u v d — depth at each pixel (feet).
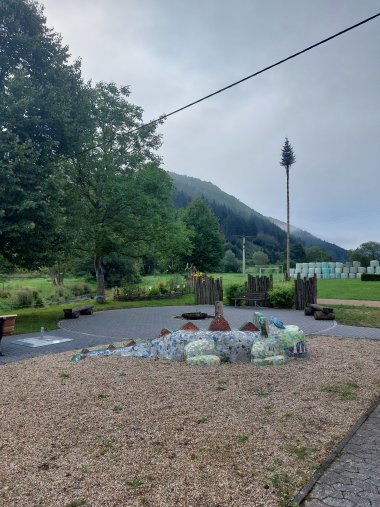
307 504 10.21
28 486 11.27
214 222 237.25
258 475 11.64
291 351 26.63
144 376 22.36
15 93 50.78
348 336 37.52
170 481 11.35
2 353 32.04
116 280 144.97
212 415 16.43
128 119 84.12
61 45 59.52
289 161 152.56
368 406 17.54
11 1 55.31
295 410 16.99
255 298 68.33
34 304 80.23
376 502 10.25
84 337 39.81
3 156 47.85
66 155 59.21
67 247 59.36
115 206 80.33
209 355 25.44
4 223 46.73
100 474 11.85
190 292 100.58
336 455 12.92
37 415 16.92
